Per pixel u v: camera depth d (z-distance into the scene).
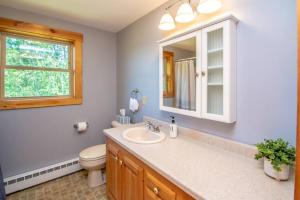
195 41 1.42
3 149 1.97
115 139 1.58
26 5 1.93
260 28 1.12
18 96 2.11
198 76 1.39
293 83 1.00
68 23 2.38
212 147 1.38
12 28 1.95
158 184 1.07
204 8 1.34
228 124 1.33
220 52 1.28
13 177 2.00
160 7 1.95
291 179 0.91
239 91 1.24
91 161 2.01
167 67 1.73
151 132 1.78
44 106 2.23
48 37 2.24
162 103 1.80
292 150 0.91
